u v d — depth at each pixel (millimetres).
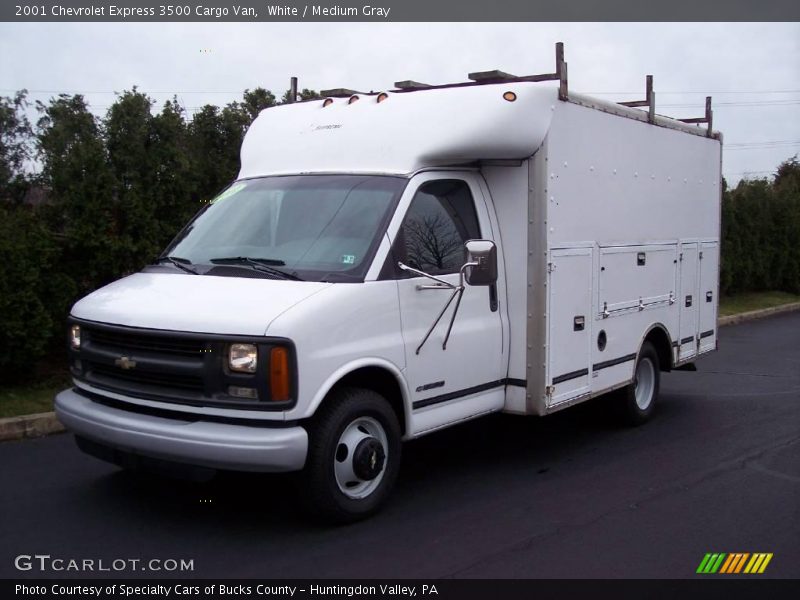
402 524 5492
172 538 5172
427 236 5840
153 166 9648
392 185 5789
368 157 6102
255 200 6223
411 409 5652
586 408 8406
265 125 6930
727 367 12320
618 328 7590
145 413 5168
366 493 5461
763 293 24328
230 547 5039
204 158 10766
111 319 5246
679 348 8859
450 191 6156
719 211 9703
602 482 6531
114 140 9516
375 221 5602
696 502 6086
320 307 4977
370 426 5465
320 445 5094
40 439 7383
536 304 6359
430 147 5918
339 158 6234
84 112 9891
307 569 4746
